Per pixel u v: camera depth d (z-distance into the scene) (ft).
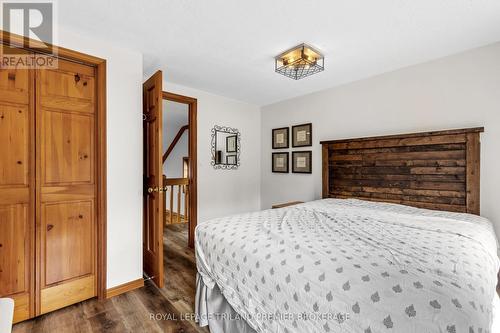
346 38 6.36
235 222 5.84
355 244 4.21
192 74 9.00
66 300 6.04
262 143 13.38
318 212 7.13
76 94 6.23
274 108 12.76
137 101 7.16
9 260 5.33
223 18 5.54
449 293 2.66
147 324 5.46
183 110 15.35
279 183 12.46
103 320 5.58
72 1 4.92
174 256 9.77
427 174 7.62
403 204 8.10
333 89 10.26
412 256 3.60
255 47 6.92
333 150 10.07
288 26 5.84
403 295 2.75
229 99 12.04
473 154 6.76
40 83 5.71
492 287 3.20
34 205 5.62
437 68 7.54
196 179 10.81
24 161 5.50
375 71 8.60
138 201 7.17
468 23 5.64
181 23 5.74
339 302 3.04
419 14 5.30
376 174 8.79
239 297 4.38
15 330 5.19
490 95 6.65
